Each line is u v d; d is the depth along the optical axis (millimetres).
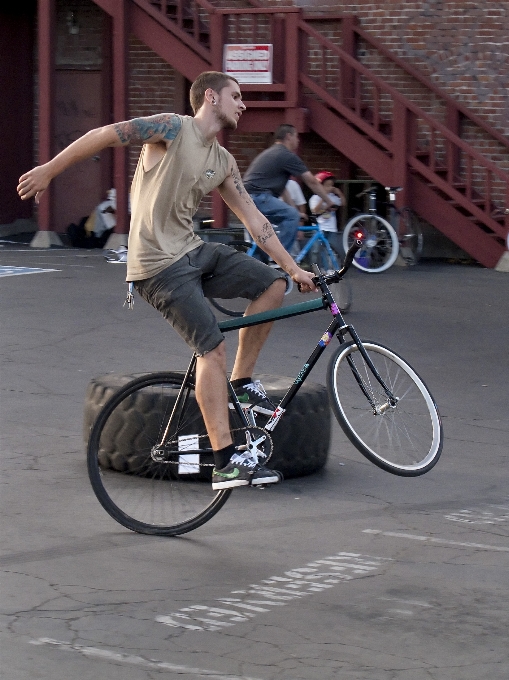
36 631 4637
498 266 17922
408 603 5043
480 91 19125
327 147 20359
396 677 4262
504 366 10750
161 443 6203
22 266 17250
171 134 5695
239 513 6402
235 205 6098
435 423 6270
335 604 5012
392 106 19562
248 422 6035
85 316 12773
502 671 4336
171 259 5789
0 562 5488
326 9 19844
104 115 22484
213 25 18266
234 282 5969
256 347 6137
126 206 19250
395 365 6254
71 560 5547
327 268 14414
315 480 7113
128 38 19078
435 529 6145
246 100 18594
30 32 22844
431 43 19312
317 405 7117
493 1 18859
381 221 17422
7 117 22531
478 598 5121
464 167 19219
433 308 13961
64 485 6816
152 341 11422
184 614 4859
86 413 7273
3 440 7793
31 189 5535
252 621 4797
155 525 5996
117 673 4246
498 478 7223
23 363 10281
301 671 4293
